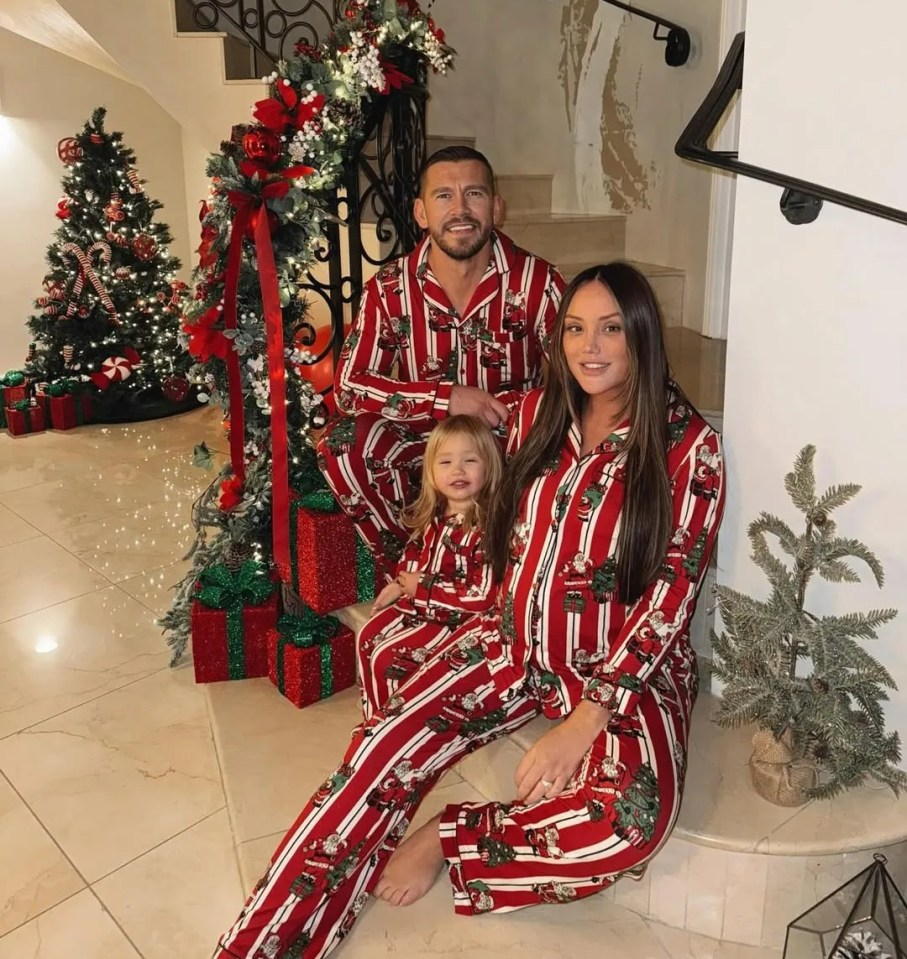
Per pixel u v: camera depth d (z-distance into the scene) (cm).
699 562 159
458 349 214
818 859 157
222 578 251
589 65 363
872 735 158
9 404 468
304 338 253
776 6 151
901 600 162
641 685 155
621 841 150
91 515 364
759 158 160
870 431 158
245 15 362
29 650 266
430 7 384
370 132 254
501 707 175
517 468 171
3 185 485
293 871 156
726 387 175
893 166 145
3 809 201
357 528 228
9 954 166
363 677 203
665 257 350
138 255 468
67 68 492
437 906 172
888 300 151
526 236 346
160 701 241
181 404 501
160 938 169
